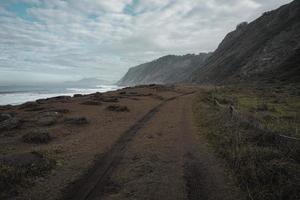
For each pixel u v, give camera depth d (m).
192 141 14.12
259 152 9.90
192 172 9.58
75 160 11.20
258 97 46.34
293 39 130.50
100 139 15.11
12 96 105.88
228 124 15.66
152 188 8.29
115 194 7.95
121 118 22.75
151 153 12.09
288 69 101.25
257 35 182.12
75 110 27.45
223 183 8.52
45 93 136.38
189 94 54.59
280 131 13.29
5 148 13.26
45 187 8.46
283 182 7.43
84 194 7.99
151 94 48.88
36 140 14.48
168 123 19.92
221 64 182.38
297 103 35.78
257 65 133.12
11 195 7.86
